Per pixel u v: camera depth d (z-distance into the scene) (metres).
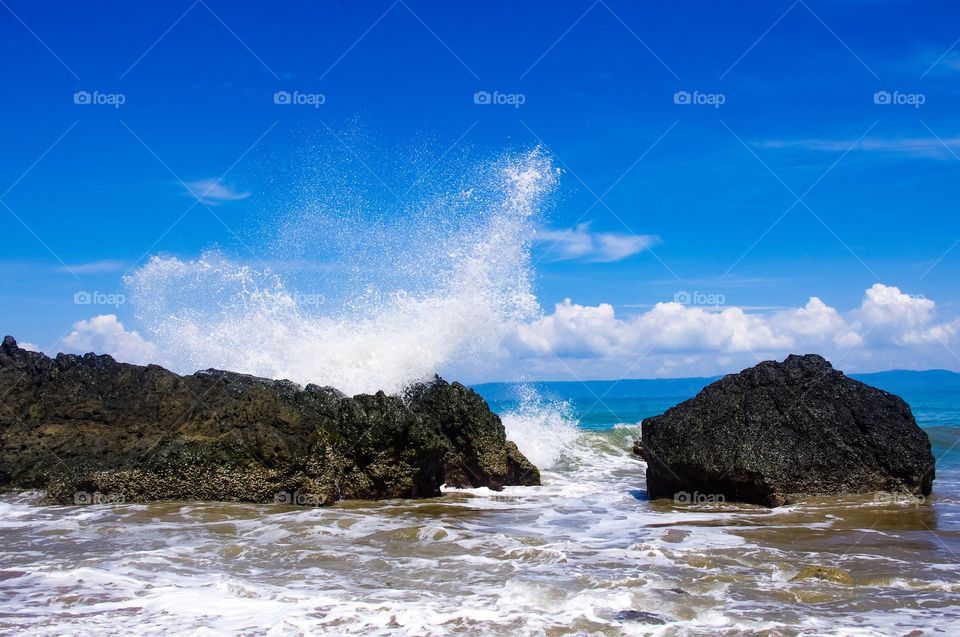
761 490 14.53
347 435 15.09
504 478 17.00
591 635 6.95
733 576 9.01
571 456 22.23
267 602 8.05
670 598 8.02
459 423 16.86
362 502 14.88
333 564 9.86
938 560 9.97
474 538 11.47
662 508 14.54
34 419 17.06
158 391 16.69
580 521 13.19
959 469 20.05
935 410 51.44
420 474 15.58
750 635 6.95
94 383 17.58
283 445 14.56
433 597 8.26
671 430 15.43
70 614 7.69
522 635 6.97
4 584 8.80
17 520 12.90
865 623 7.31
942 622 7.34
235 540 11.32
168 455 14.52
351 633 7.07
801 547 10.79
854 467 14.80
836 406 15.45
